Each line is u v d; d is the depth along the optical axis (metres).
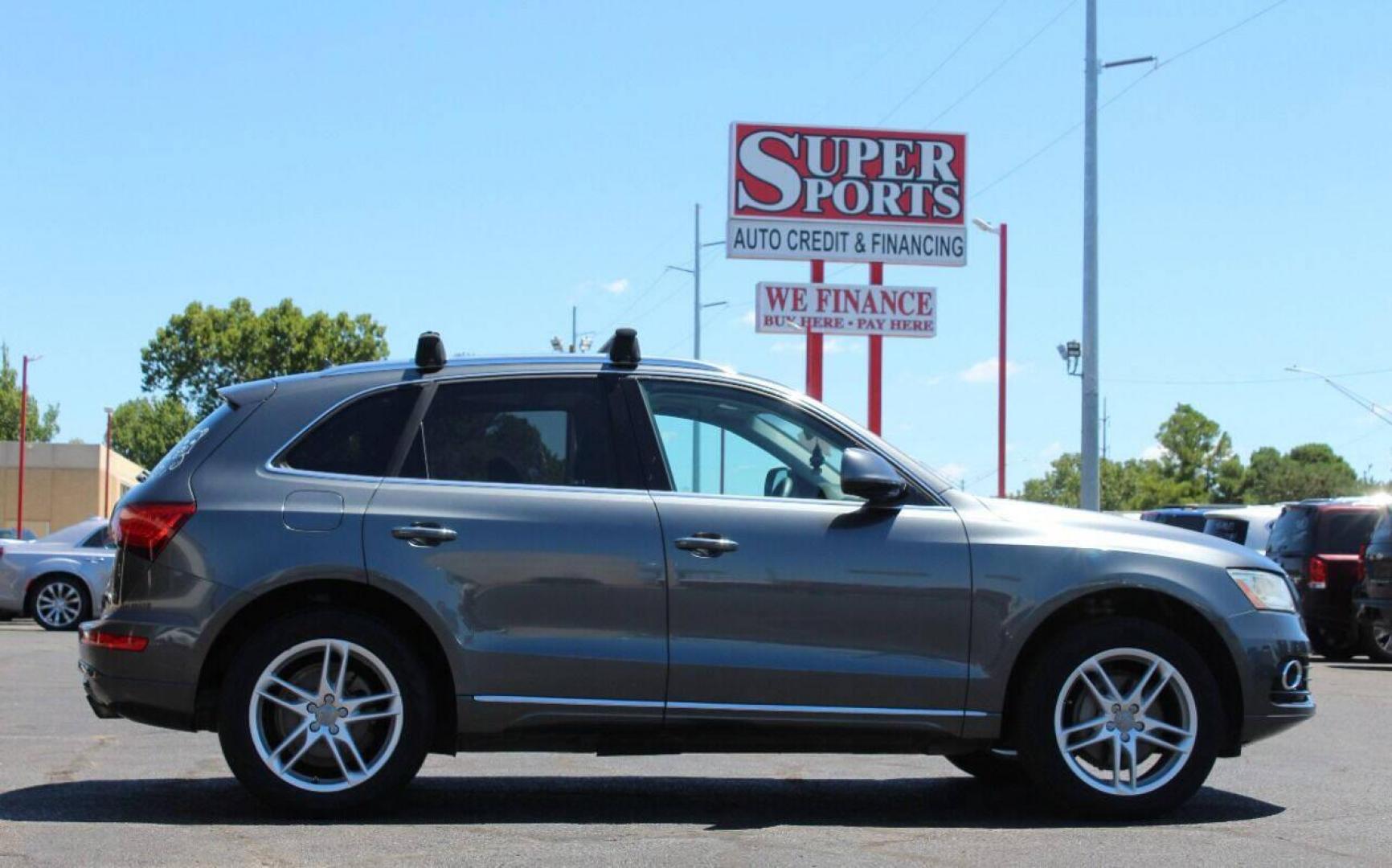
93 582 20.31
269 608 6.52
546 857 5.71
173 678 6.32
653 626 6.46
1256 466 100.12
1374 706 12.15
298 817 6.39
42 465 68.50
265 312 83.06
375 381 6.73
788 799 7.25
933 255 35.56
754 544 6.53
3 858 5.59
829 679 6.51
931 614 6.59
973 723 6.61
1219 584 6.83
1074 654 6.66
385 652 6.38
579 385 6.79
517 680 6.40
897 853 5.90
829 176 35.38
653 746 6.58
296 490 6.49
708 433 6.76
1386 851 6.06
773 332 35.28
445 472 6.59
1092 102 29.75
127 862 5.53
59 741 8.91
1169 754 6.74
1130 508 104.50
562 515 6.51
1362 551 17.31
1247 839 6.29
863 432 6.89
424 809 6.77
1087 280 29.42
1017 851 5.97
